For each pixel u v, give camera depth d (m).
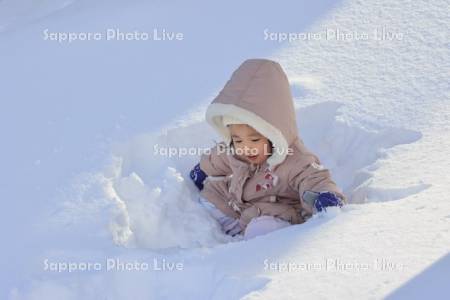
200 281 2.57
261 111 3.06
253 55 4.44
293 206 3.26
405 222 2.63
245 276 2.49
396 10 4.67
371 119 3.58
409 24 4.50
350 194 3.16
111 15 5.22
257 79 3.12
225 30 4.79
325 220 2.77
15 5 6.02
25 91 4.34
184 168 3.60
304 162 3.16
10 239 3.00
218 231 3.25
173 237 3.14
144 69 4.43
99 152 3.58
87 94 4.21
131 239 3.07
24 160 3.60
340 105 3.73
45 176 3.44
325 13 4.79
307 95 3.84
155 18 5.08
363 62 4.16
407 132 3.45
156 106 3.98
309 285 2.35
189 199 3.35
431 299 2.17
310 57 4.31
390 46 4.28
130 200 3.25
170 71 4.37
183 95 4.07
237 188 3.29
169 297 2.56
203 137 3.73
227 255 2.65
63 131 3.82
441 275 2.26
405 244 2.48
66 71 4.53
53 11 5.70
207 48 4.60
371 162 3.37
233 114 3.07
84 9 5.48
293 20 4.79
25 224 3.09
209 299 2.46
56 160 3.56
